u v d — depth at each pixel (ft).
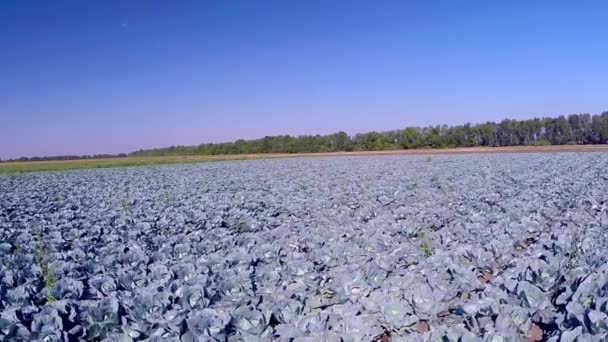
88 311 15.74
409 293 16.51
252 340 13.33
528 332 14.94
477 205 39.29
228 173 113.91
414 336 13.39
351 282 17.62
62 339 14.21
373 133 276.82
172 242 29.01
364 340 13.07
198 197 56.70
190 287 17.33
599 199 41.93
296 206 42.96
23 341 14.21
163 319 15.23
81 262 24.97
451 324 15.44
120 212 46.09
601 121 239.30
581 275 17.67
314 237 26.89
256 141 305.53
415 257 22.11
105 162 222.48
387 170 101.71
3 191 81.05
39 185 94.12
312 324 13.61
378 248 24.58
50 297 18.38
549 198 42.73
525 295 16.37
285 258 22.91
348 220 35.81
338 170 109.09
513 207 36.81
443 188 56.39
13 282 21.01
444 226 31.22
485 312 15.08
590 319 13.12
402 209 36.86
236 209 41.57
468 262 21.91
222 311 15.35
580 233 27.14
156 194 64.54
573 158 123.85
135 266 22.82
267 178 91.09
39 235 33.55
